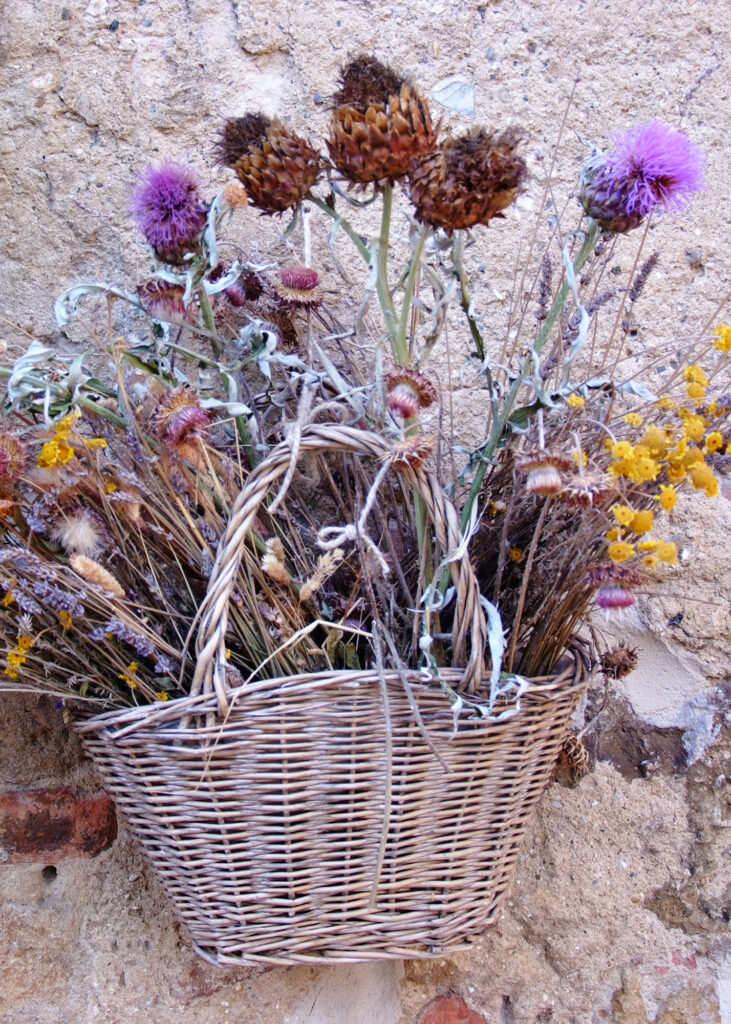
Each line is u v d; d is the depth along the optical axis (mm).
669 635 1179
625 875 1161
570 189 1203
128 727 895
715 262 1223
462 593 900
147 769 913
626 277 1202
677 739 1186
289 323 1038
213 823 909
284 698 887
